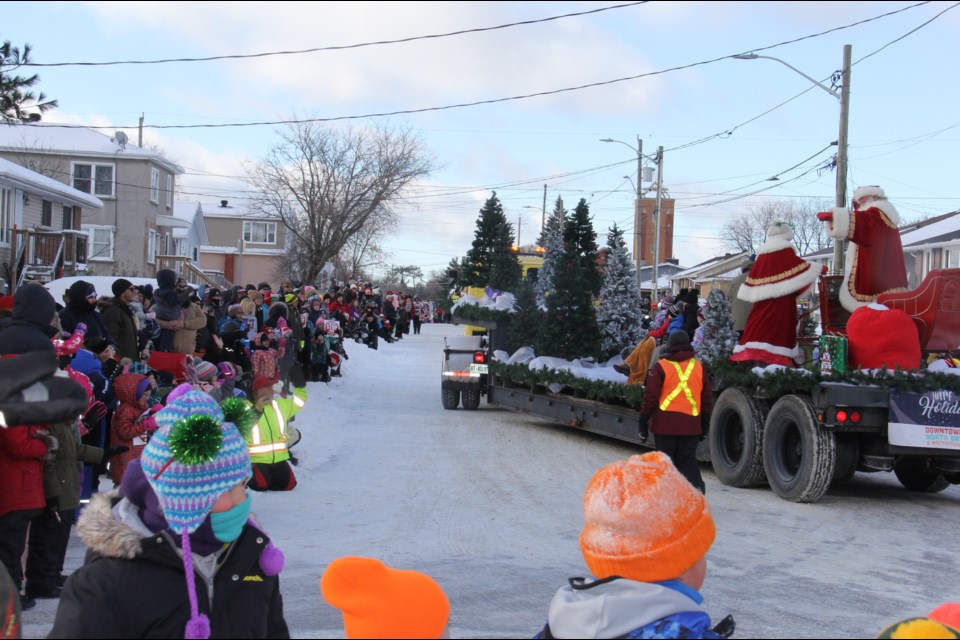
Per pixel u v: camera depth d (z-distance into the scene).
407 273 109.44
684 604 2.55
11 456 5.28
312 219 45.75
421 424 15.69
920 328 10.13
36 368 3.54
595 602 2.50
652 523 2.55
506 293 17.42
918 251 30.70
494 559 6.96
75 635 2.87
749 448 10.18
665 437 9.27
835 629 5.34
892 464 9.69
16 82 21.39
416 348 38.66
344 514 8.58
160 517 3.05
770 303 10.37
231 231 65.56
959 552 7.57
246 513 3.09
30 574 5.82
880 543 7.83
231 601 3.07
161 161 42.62
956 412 9.11
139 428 7.64
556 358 15.07
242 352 12.86
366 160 46.00
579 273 15.14
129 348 10.93
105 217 41.25
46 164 40.72
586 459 12.26
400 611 2.46
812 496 9.44
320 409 16.05
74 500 5.86
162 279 12.13
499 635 5.17
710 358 11.27
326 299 30.73
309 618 5.42
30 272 26.11
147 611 2.94
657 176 41.12
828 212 10.12
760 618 5.55
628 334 15.20
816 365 9.85
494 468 11.39
